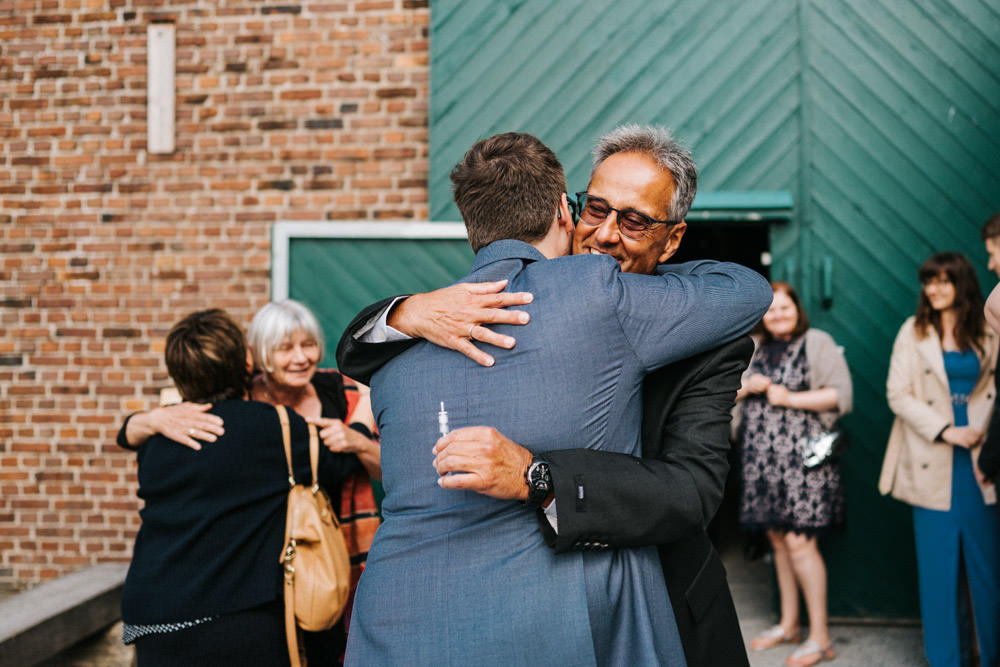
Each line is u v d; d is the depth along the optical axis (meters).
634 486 1.19
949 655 3.17
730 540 5.94
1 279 4.48
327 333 4.07
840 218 4.00
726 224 4.16
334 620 1.97
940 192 3.95
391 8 4.30
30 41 4.47
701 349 1.31
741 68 4.05
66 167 4.45
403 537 1.27
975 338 3.20
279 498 2.02
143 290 4.41
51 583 3.56
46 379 4.45
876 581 3.94
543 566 1.20
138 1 4.40
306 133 4.34
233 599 1.91
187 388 2.11
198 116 4.39
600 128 4.09
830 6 4.01
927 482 3.21
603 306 1.24
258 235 4.37
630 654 1.22
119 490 4.40
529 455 1.20
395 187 4.31
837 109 4.01
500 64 4.11
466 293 1.29
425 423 1.29
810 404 3.46
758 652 3.65
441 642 1.19
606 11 4.09
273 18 4.35
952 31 3.94
